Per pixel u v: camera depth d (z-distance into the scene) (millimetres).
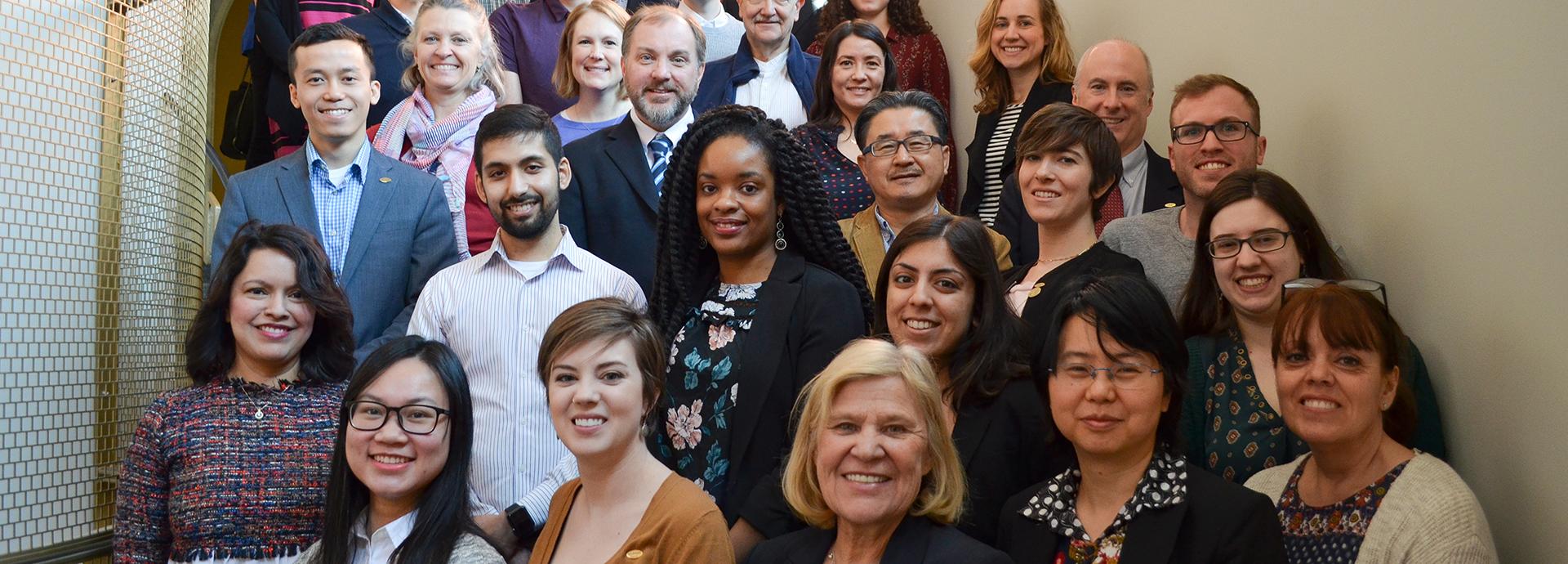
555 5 5289
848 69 4586
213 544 2889
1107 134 3494
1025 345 2877
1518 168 2773
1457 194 3000
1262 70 3990
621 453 2555
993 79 5055
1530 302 2725
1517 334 2779
